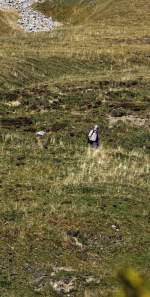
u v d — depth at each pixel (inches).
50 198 1963.6
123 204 1951.3
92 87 3905.0
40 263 1553.9
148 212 1907.0
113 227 1774.1
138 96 3823.8
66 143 2881.4
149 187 2210.9
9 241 1648.6
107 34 6013.8
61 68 4505.4
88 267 1546.5
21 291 1413.6
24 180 2149.4
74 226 1753.2
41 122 3221.0
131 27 6545.3
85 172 2313.0
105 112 3481.8
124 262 1574.8
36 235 1686.8
